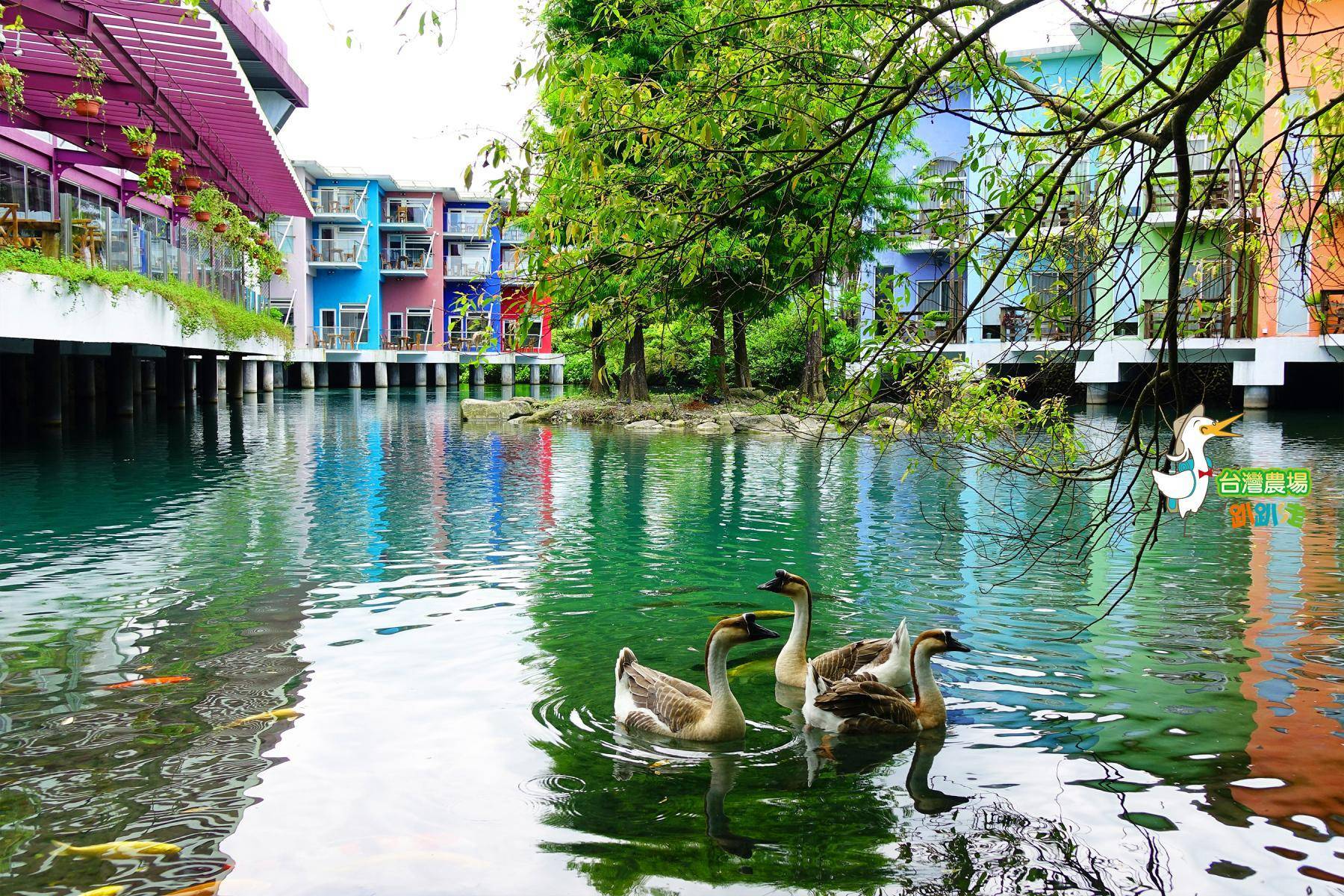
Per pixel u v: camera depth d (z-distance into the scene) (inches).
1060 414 197.3
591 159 181.5
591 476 627.5
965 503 512.1
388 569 359.3
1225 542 406.3
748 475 636.1
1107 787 180.9
